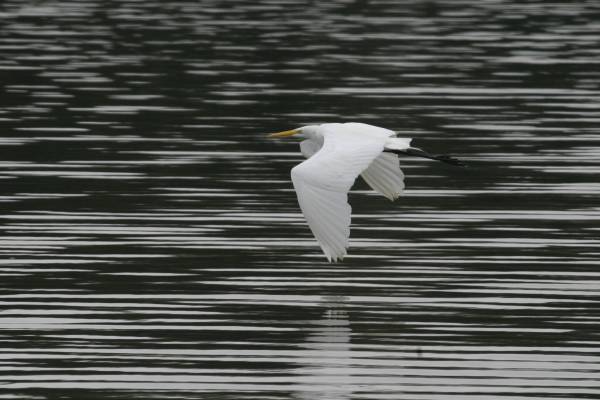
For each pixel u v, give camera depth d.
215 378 11.42
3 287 13.77
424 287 13.89
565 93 24.92
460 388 11.22
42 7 35.88
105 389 11.17
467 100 24.17
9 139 20.75
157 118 22.52
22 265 14.53
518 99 24.30
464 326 12.73
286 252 15.18
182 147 20.44
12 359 11.81
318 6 36.34
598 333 12.53
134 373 11.52
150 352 12.03
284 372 11.59
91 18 33.91
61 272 14.30
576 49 29.75
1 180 18.28
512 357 11.94
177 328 12.66
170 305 13.30
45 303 13.30
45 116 22.48
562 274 14.32
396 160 11.16
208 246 15.35
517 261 14.80
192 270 14.45
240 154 20.08
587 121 22.47
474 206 17.27
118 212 16.73
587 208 17.11
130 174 18.75
